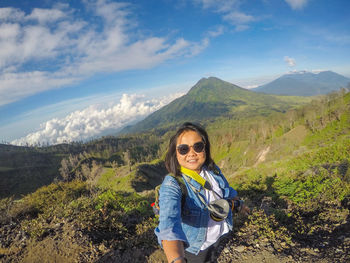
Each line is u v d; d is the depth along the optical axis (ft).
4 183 430.20
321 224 13.25
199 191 4.71
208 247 4.80
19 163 568.00
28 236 17.58
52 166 552.82
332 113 296.10
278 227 14.05
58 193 31.27
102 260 14.35
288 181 24.36
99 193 29.99
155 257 14.08
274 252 11.21
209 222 4.78
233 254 11.96
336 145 32.73
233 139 433.48
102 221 19.22
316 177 21.85
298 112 400.88
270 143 324.80
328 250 10.13
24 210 25.13
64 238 16.79
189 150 4.70
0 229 19.26
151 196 32.63
